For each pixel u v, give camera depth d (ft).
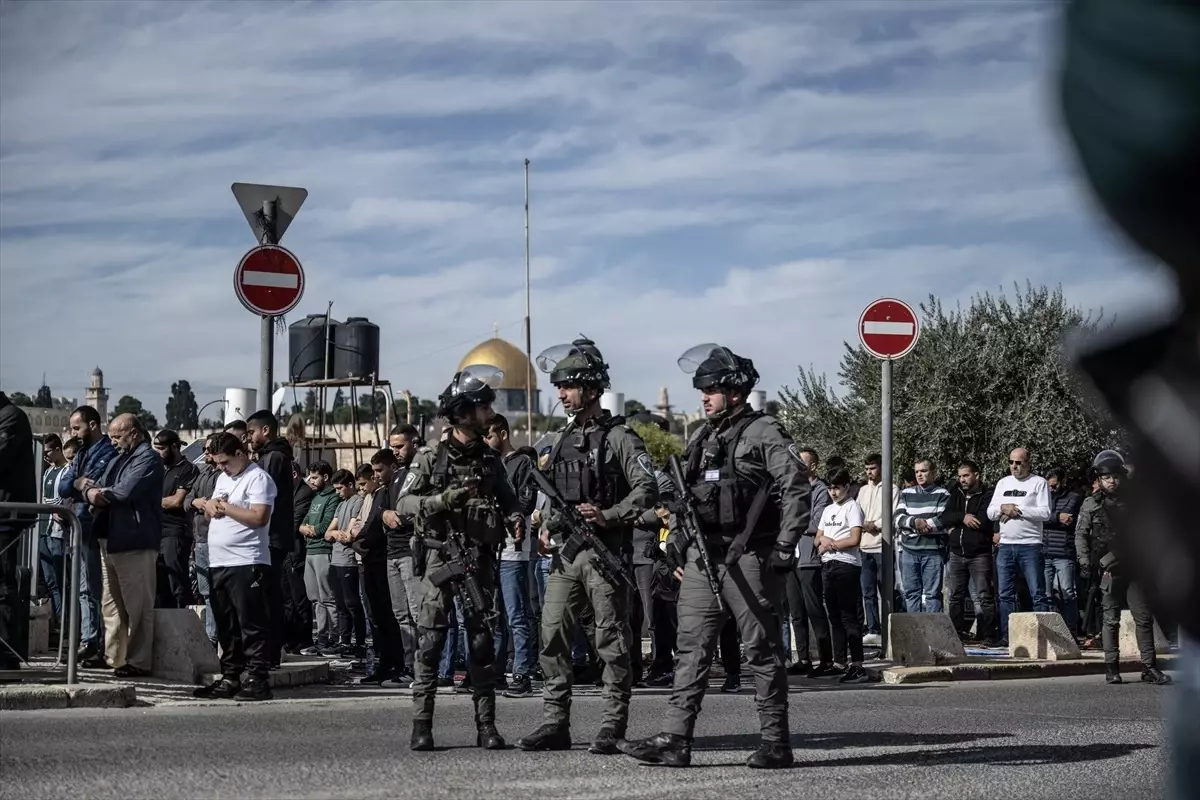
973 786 21.12
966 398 88.58
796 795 20.18
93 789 19.11
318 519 52.03
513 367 284.82
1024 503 49.52
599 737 24.34
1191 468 3.02
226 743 23.88
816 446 96.32
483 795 19.66
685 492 23.65
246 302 39.60
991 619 53.88
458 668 39.09
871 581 55.21
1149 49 2.79
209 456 42.22
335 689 36.01
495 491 25.36
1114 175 2.87
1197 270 2.89
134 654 34.60
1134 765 23.27
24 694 28.63
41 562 46.50
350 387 76.79
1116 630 41.83
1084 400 3.27
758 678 23.09
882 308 47.98
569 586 24.76
